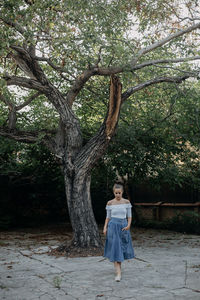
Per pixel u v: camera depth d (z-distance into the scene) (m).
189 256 7.69
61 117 8.91
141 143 10.16
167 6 10.50
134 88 8.80
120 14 8.80
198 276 5.80
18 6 7.49
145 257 7.56
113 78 7.82
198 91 10.52
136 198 14.84
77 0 8.01
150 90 10.62
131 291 4.95
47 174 14.72
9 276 5.84
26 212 14.90
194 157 10.69
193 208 12.88
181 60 9.58
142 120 10.66
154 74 10.44
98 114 11.65
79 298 4.64
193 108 9.50
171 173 10.28
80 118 12.34
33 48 8.97
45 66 11.16
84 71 9.12
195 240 10.33
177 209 13.43
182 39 9.98
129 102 10.41
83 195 8.45
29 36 7.55
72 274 6.01
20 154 14.10
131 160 10.17
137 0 9.84
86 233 8.16
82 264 6.85
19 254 8.12
